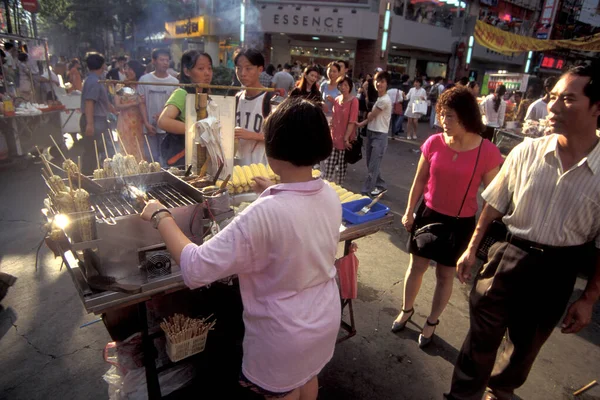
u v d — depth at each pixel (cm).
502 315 178
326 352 141
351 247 229
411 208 260
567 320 169
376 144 537
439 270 249
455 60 1513
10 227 400
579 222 155
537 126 520
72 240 144
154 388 176
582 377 251
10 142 591
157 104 444
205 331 185
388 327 286
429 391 232
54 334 258
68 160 178
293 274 122
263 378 132
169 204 168
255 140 277
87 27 2269
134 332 201
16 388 216
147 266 150
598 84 138
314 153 117
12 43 853
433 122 1327
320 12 1695
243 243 113
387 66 1991
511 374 189
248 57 277
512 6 2338
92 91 508
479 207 556
